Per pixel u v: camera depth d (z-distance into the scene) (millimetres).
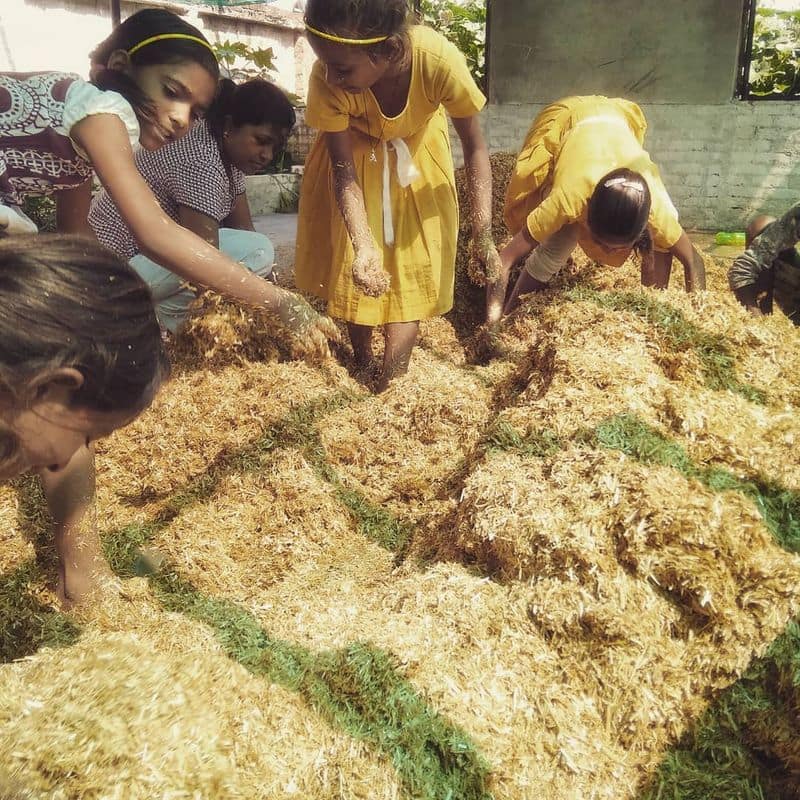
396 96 3178
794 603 1767
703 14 8320
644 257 3977
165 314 3684
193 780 1349
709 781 1669
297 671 1821
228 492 2715
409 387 3240
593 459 2117
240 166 3824
